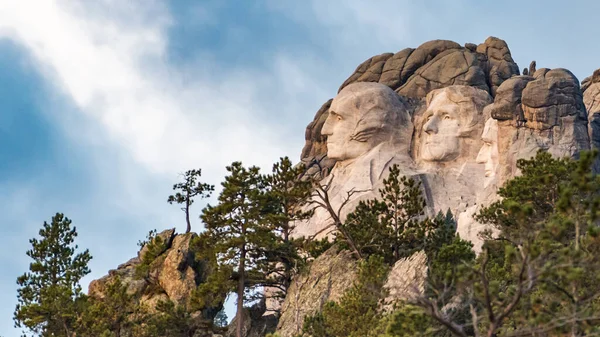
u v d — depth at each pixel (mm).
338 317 74312
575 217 52406
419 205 99562
